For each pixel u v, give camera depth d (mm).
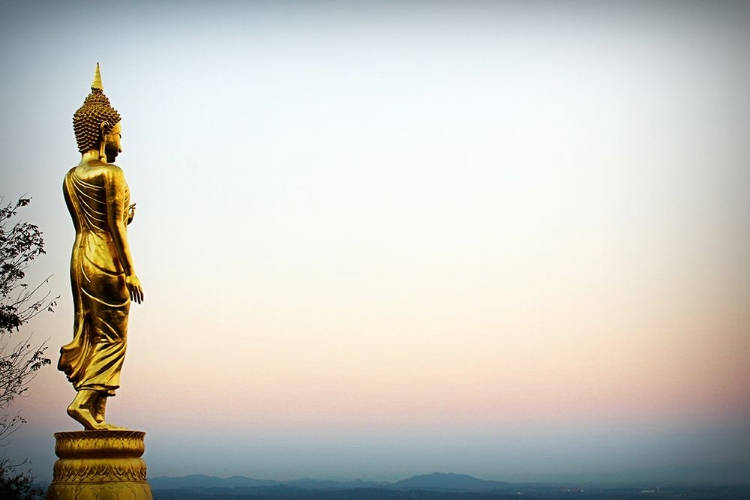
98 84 27562
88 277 26047
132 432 24906
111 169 26234
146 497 24922
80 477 24172
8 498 32844
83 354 26172
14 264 33188
